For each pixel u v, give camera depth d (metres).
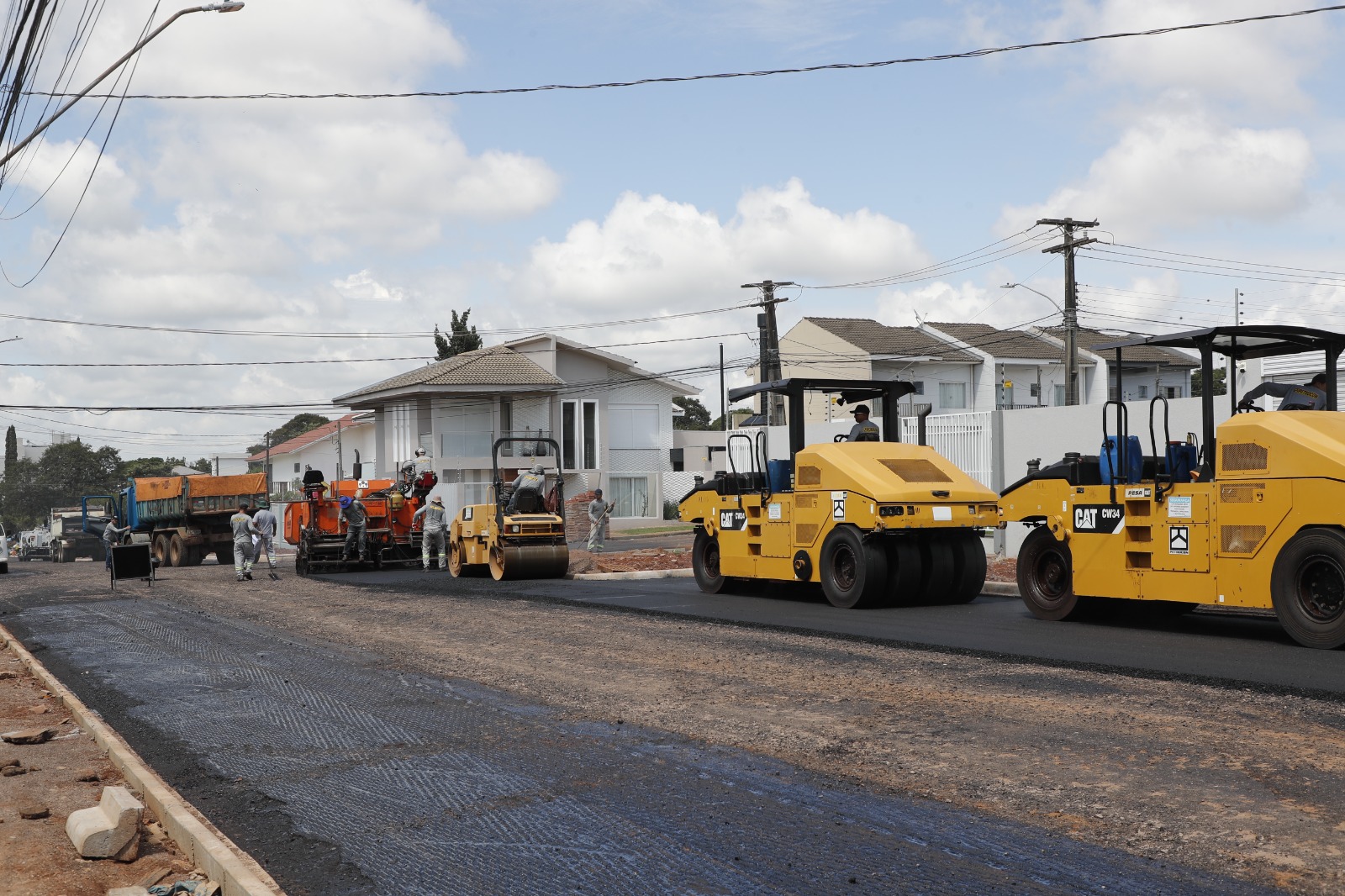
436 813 6.31
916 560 14.80
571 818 6.11
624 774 6.94
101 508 48.28
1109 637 11.69
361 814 6.36
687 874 5.21
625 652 11.73
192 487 32.66
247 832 6.16
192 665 12.04
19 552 58.06
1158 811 5.85
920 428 16.56
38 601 21.22
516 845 5.72
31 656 12.97
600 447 50.78
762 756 7.25
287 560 39.22
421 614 16.08
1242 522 11.05
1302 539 10.46
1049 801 6.10
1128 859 5.20
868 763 7.00
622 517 51.41
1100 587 12.59
